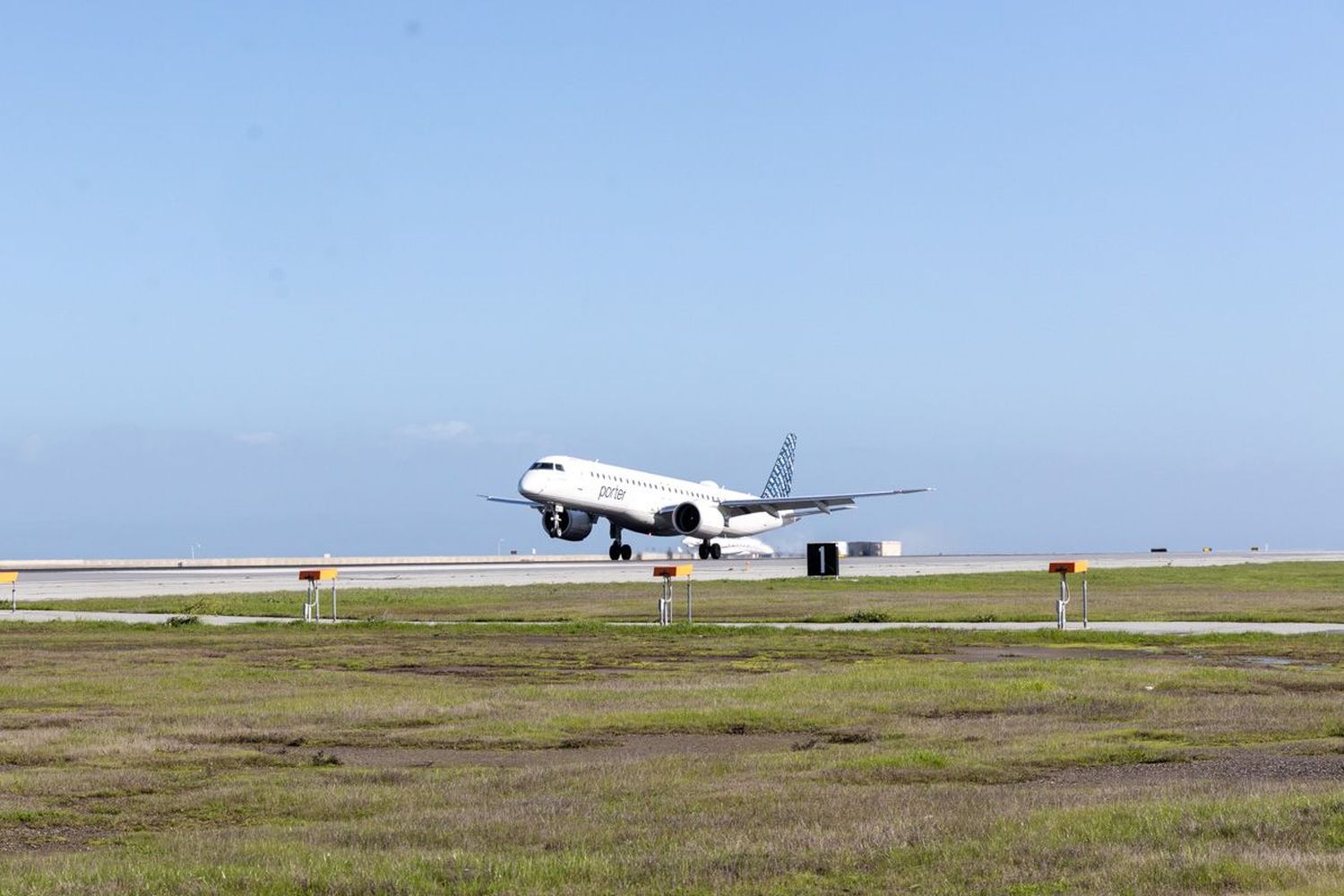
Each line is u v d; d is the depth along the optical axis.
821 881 22.44
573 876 22.88
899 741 38.75
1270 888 20.94
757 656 66.50
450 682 55.28
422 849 25.22
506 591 128.62
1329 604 106.94
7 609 105.56
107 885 22.38
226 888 22.34
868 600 113.56
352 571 197.75
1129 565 198.50
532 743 39.22
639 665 62.56
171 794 31.69
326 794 31.05
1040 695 48.31
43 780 32.91
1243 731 39.53
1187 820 25.48
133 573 193.00
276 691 51.75
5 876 23.09
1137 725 41.31
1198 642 72.88
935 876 22.44
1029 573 164.88
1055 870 22.45
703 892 21.88
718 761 35.03
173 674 58.00
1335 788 29.00
